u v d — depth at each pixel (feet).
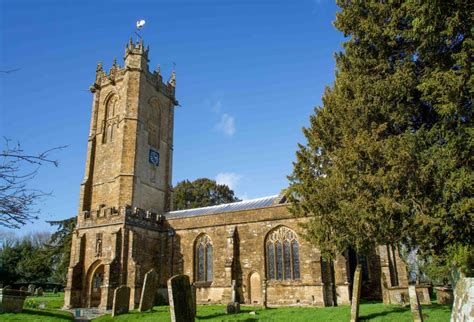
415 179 49.24
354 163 53.98
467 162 45.11
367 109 56.70
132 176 117.39
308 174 64.39
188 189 201.77
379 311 56.90
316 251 91.20
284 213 99.50
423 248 55.36
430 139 50.37
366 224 53.93
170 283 41.27
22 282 174.70
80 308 97.60
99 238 104.22
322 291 88.12
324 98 65.10
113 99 132.26
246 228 103.86
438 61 48.93
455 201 46.91
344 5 63.93
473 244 48.65
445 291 69.72
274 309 74.74
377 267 94.63
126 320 63.31
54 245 161.38
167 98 144.77
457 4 40.32
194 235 110.83
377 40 58.59
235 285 92.94
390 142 50.78
